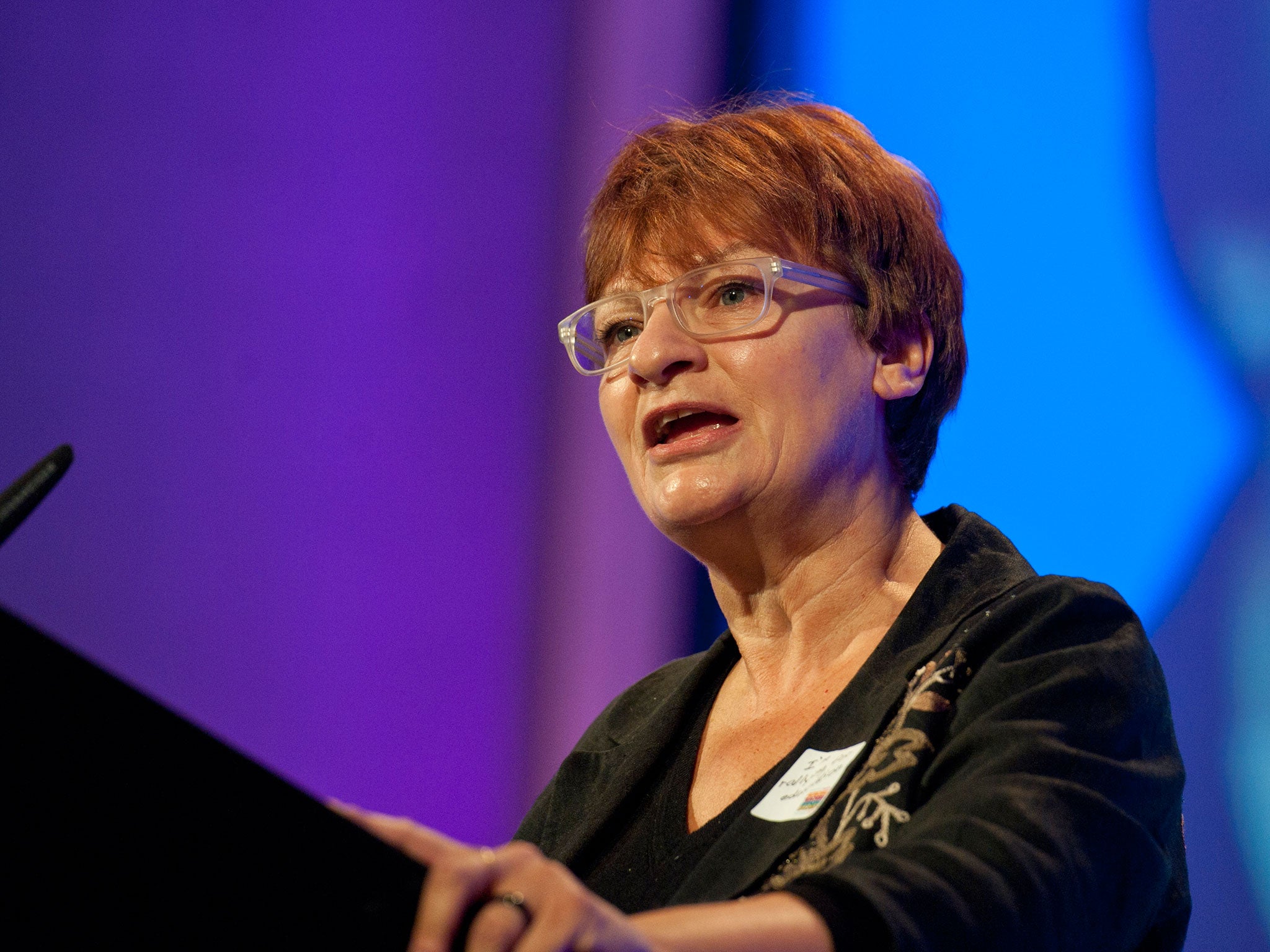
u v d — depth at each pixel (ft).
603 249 17.42
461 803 38.24
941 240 17.19
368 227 39.96
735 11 39.34
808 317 15.81
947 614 14.06
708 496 15.38
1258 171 32.04
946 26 36.52
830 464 15.58
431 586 38.99
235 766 6.81
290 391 38.70
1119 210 33.58
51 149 37.37
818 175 16.43
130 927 6.54
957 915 9.02
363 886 6.80
